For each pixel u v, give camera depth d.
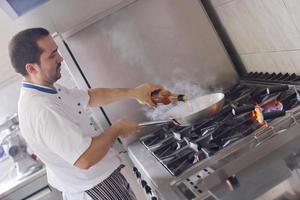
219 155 1.08
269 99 1.27
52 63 1.18
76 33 1.62
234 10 1.58
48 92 1.21
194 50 1.73
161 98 1.42
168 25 1.69
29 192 1.84
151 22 1.67
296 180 0.96
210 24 1.72
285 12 1.24
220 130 1.24
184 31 1.71
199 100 1.44
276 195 0.95
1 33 2.12
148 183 1.24
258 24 1.45
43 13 1.54
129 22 1.65
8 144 1.91
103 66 1.67
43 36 1.16
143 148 1.52
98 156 1.15
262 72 1.64
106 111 1.71
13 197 1.81
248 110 1.28
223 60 1.76
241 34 1.64
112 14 1.62
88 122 1.35
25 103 1.16
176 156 1.23
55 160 1.25
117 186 1.35
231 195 0.96
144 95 1.47
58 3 1.54
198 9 1.70
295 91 1.22
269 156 1.02
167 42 1.71
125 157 1.78
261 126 1.11
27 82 1.21
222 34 1.83
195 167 1.08
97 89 1.52
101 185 1.30
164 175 1.13
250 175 1.00
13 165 2.11
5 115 2.21
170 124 1.55
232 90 1.65
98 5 1.59
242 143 1.08
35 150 1.23
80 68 1.66
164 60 1.72
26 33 1.15
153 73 1.72
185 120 1.29
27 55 1.14
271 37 1.41
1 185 1.93
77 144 1.11
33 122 1.13
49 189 1.85
